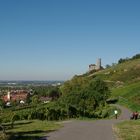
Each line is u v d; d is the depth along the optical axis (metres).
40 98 170.38
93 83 96.44
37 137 24.72
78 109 56.56
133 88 115.62
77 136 25.98
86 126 35.09
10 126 34.31
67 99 91.12
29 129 31.00
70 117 52.47
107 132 29.11
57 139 23.86
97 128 32.75
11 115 43.38
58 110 49.59
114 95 114.56
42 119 47.62
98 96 91.81
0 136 21.53
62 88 112.38
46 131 29.25
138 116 56.53
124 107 85.25
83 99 90.69
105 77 182.12
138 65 198.25
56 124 37.16
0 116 39.69
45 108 49.62
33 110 48.97
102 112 76.69
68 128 32.34
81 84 107.44
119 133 28.31
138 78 153.25
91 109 88.62
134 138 25.22
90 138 25.02
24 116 47.28
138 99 91.88
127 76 170.12
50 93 181.62
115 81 163.50
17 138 23.55
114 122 42.50
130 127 33.84
